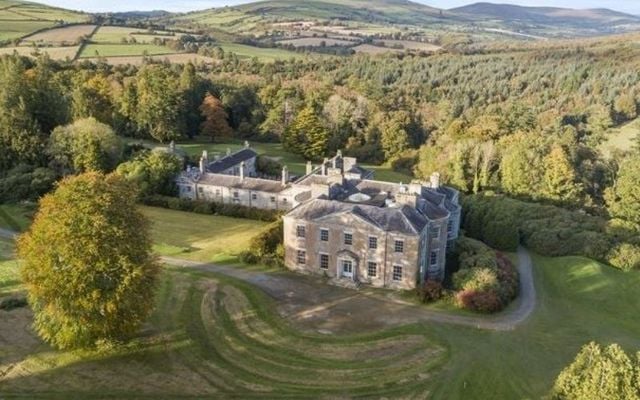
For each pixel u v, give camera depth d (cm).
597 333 5416
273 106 14788
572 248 7475
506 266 6575
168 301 5656
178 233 7862
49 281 4375
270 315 5475
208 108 13825
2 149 9544
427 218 6334
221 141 14062
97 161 9475
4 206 8662
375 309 5681
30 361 4509
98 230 4459
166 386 4297
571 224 7838
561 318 5725
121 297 4456
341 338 5103
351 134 13862
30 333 4912
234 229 8088
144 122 12925
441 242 6488
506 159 10088
